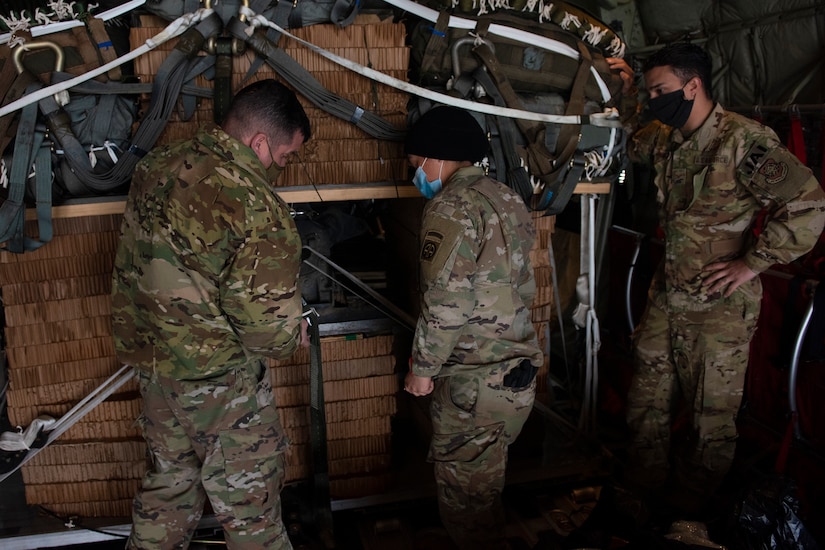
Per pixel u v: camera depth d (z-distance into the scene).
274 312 1.63
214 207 1.56
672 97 2.13
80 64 1.81
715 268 2.19
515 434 1.97
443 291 1.72
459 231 1.73
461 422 1.90
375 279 2.59
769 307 2.56
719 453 2.33
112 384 2.24
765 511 1.92
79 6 1.82
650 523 2.08
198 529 2.33
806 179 1.97
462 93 2.09
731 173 2.13
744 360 2.28
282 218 1.63
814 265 2.41
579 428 2.78
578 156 2.23
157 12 1.86
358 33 2.02
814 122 2.45
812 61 2.56
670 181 2.30
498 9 2.09
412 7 2.01
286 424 2.41
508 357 1.87
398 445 2.83
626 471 2.58
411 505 2.49
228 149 1.63
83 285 2.17
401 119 2.10
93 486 2.31
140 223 1.63
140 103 1.94
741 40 2.86
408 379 1.90
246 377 1.78
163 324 1.63
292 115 1.71
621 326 3.33
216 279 1.62
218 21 1.87
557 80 2.17
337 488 2.46
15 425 2.22
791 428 2.36
